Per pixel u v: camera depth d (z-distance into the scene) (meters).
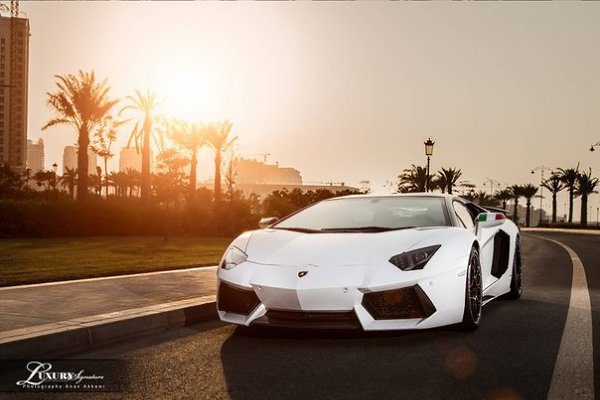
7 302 5.54
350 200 5.73
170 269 9.38
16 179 70.31
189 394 3.16
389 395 3.09
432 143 22.97
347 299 4.06
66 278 7.68
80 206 26.86
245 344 4.32
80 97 30.44
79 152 31.27
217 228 30.78
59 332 4.10
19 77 158.12
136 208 29.38
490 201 114.69
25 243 18.89
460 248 4.61
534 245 21.45
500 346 4.18
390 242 4.46
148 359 3.92
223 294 4.50
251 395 3.12
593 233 47.16
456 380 3.35
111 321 4.49
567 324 5.02
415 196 5.66
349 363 3.73
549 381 3.32
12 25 150.88
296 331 4.71
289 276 4.19
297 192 62.19
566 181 74.31
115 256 12.55
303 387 3.24
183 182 39.00
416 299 4.20
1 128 154.50
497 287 5.91
